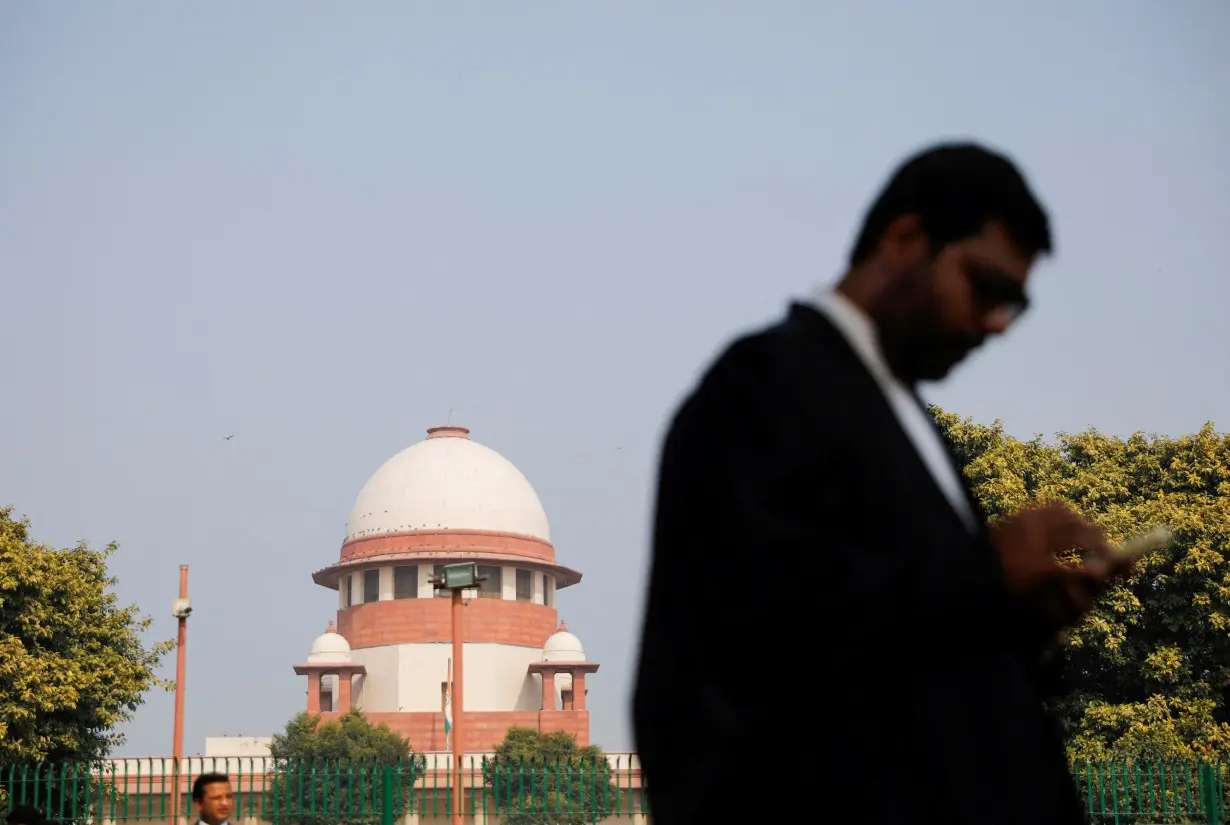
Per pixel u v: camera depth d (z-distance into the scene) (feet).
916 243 7.08
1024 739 6.35
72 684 98.02
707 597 6.16
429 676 207.21
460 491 217.77
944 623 6.13
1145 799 94.02
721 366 6.69
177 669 110.93
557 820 74.84
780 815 5.97
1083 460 128.57
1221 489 116.98
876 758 6.04
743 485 6.22
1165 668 107.04
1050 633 6.56
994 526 7.30
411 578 213.87
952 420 118.11
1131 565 6.70
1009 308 7.18
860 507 6.35
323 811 73.82
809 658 5.95
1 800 73.00
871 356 7.00
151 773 75.56
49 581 99.45
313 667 206.59
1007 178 7.13
